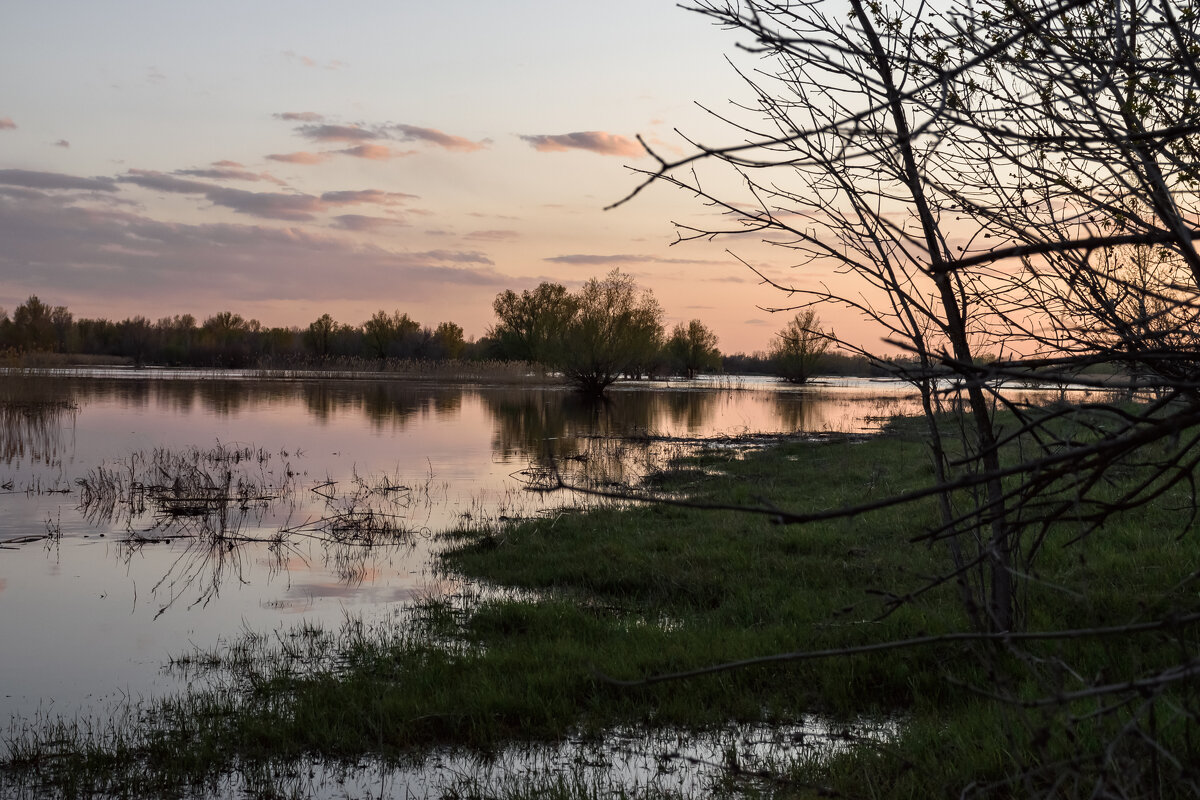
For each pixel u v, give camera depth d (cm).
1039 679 299
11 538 1485
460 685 782
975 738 584
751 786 589
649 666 816
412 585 1208
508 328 9875
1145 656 668
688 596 1085
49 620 1041
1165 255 372
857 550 1188
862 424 3856
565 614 990
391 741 701
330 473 2272
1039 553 1002
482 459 2580
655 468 2358
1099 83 266
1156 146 289
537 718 733
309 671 859
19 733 714
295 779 639
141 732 719
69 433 3038
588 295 6475
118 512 1722
